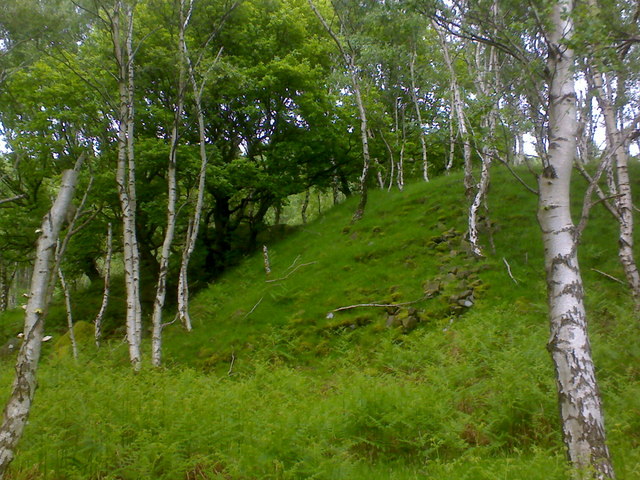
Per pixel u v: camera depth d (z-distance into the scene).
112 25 14.65
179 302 16.78
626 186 12.21
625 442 6.41
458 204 19.53
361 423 7.38
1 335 21.58
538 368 8.20
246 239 26.64
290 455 6.02
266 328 15.38
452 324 13.01
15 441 4.76
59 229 5.25
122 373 9.91
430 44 21.62
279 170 24.58
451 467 5.84
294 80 22.89
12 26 15.77
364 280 16.66
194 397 7.51
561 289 6.08
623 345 9.48
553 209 6.35
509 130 9.52
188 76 16.34
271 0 23.47
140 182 21.06
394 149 27.19
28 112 18.81
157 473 5.86
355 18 21.44
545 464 5.64
